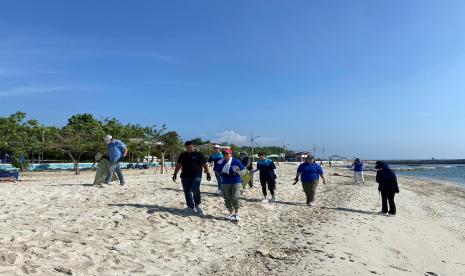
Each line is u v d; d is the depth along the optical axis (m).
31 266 5.46
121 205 10.58
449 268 8.66
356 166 30.20
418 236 11.58
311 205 15.16
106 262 6.18
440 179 55.09
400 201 20.62
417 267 8.28
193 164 10.81
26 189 13.22
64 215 8.88
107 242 7.20
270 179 14.92
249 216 11.68
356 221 12.44
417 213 16.48
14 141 28.56
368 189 25.48
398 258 8.73
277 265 7.24
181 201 12.24
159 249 7.36
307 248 8.56
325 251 8.38
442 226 14.19
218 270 6.74
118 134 43.50
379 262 8.10
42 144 34.12
